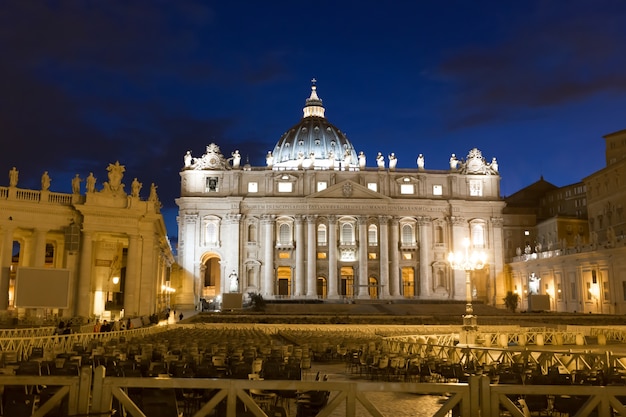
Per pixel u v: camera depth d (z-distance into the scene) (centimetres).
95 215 5259
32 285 4075
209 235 11025
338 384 910
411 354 2517
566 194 12331
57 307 4128
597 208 9812
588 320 6619
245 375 1605
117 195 5416
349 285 11288
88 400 900
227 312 7838
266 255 10906
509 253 11800
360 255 10975
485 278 11425
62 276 4172
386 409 1727
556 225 10975
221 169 11231
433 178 11538
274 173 11225
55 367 1672
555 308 9400
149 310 5569
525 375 1731
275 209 11081
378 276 11069
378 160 11525
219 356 2075
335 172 11288
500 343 3791
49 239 5806
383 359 2298
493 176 11631
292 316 6825
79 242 5188
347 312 8819
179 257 10894
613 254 7744
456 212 11356
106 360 1794
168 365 1786
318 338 3631
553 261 9494
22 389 1266
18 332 3484
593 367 2108
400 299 10619
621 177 8988
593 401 919
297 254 10938
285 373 1587
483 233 11481
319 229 11188
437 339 3691
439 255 11306
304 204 11050
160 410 1148
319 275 11031
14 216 4969
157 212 5856
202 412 899
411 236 11344
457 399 909
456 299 10950
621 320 6638
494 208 11519
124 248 6306
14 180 5025
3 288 4900
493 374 1867
